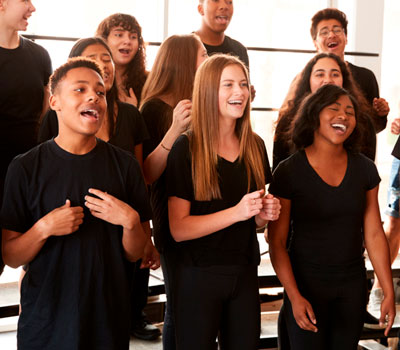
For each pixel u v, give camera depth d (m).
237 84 2.34
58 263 2.02
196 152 2.34
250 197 2.17
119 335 2.08
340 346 2.60
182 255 2.37
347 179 2.52
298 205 2.56
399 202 3.25
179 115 2.53
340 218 2.52
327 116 2.49
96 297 2.04
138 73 3.51
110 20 3.45
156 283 3.58
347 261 2.55
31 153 2.05
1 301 3.20
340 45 3.82
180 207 2.34
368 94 3.82
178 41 2.84
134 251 2.09
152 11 4.71
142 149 2.79
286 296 2.65
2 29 2.81
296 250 2.60
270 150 5.01
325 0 5.09
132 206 2.15
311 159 2.56
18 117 2.88
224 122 2.38
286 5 4.97
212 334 2.34
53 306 2.02
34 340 2.02
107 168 2.08
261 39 4.95
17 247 1.97
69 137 2.04
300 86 3.22
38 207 2.02
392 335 3.54
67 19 4.38
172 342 2.63
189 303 2.34
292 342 2.63
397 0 5.20
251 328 2.37
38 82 2.95
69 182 2.03
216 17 3.85
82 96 2.01
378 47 5.14
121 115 2.67
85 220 2.05
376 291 3.66
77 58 2.12
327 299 2.57
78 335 1.99
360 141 2.61
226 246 2.33
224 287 2.33
